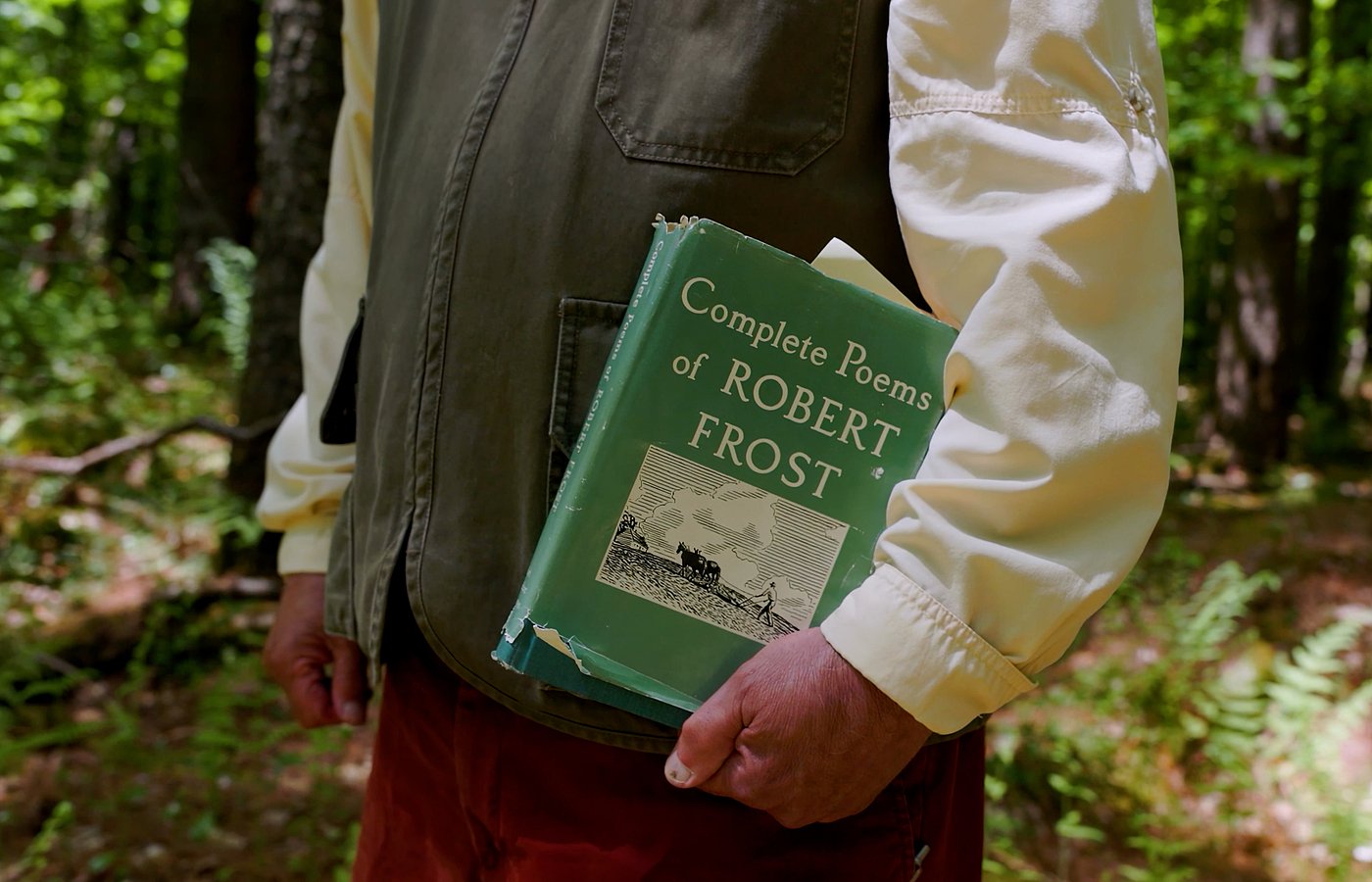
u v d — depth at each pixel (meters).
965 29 0.82
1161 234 0.81
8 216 9.29
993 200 0.81
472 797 1.06
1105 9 0.82
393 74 1.19
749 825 0.95
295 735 3.18
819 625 0.86
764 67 0.89
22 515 4.60
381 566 1.08
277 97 4.20
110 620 3.73
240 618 3.91
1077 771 3.33
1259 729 3.72
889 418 0.86
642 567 0.87
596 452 0.85
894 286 0.90
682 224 0.85
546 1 1.00
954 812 1.07
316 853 2.62
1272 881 3.01
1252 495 7.70
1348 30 8.68
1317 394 11.32
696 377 0.85
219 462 5.70
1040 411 0.77
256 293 4.34
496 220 0.98
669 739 0.93
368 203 1.39
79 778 2.87
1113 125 0.81
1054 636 0.79
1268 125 7.64
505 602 0.98
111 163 11.72
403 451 1.06
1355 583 4.89
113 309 7.86
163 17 11.00
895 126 0.87
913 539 0.80
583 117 0.93
